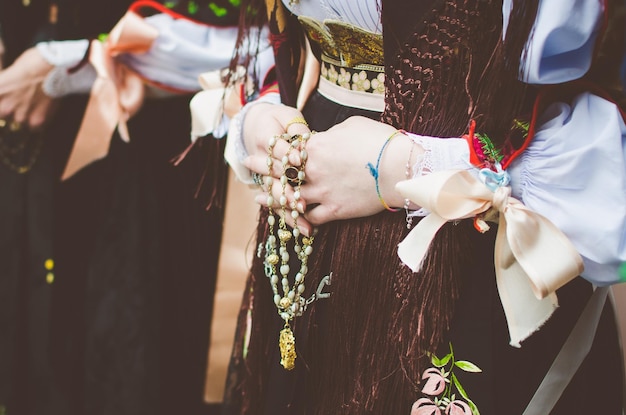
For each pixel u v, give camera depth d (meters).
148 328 1.75
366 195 0.91
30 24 1.75
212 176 1.74
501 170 0.85
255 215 1.64
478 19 0.87
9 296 1.77
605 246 0.83
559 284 0.80
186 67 1.64
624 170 0.83
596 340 0.97
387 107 0.93
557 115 0.89
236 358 1.27
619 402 1.00
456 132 0.90
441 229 0.90
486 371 0.90
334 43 1.00
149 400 1.75
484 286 0.90
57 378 1.80
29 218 1.76
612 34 0.86
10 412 1.78
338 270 0.96
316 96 1.07
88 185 1.79
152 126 1.76
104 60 1.63
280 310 1.01
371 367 0.94
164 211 1.78
